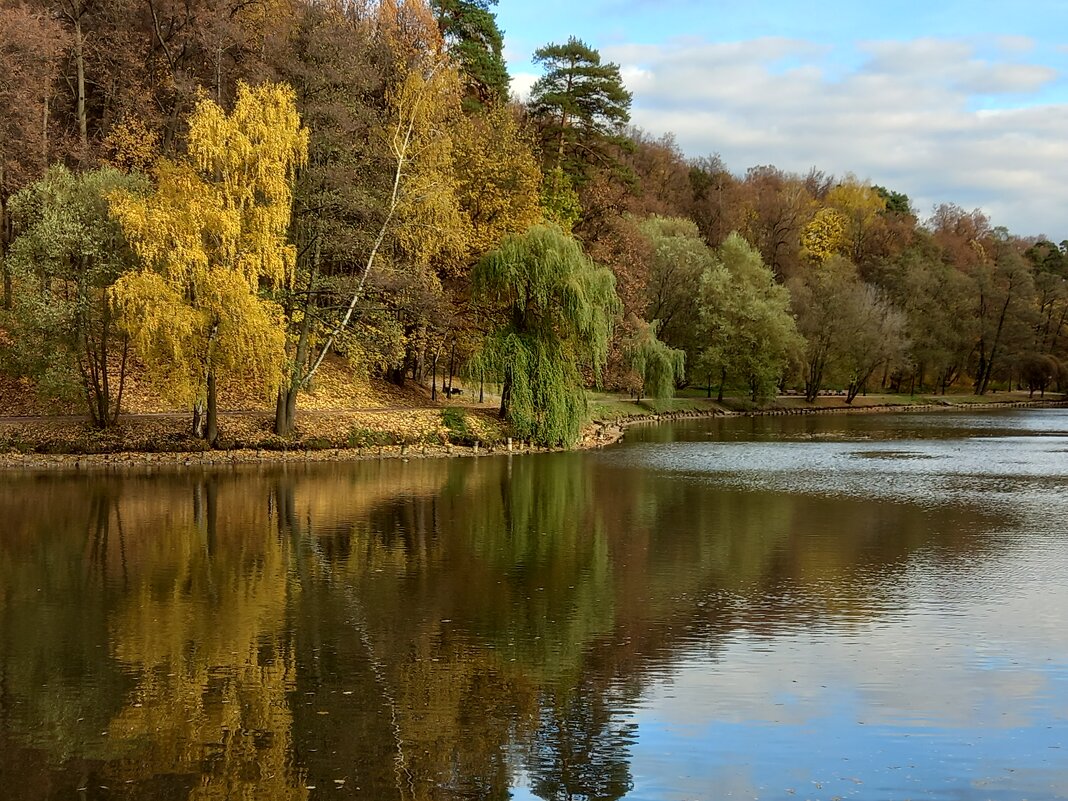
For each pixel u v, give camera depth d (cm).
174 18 5031
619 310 4678
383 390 5062
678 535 2452
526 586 1895
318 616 1666
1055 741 1145
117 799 991
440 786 1023
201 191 3444
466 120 4944
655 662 1430
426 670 1390
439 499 3000
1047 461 4422
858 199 12188
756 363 7600
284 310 3994
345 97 3975
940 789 1021
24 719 1198
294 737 1146
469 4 6306
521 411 4419
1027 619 1666
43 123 4609
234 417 4122
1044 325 11269
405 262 4459
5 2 4788
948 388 11469
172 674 1366
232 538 2344
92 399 3831
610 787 1023
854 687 1323
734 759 1094
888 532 2517
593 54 6619
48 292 3569
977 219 13175
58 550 2192
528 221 4838
